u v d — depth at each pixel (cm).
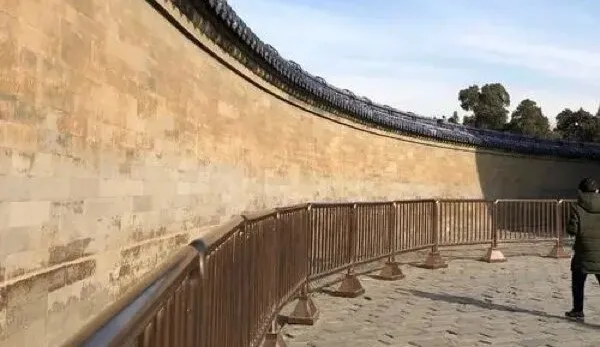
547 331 919
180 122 1016
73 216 655
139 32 846
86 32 684
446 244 1672
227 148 1258
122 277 793
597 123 5075
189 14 995
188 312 301
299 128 1723
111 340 160
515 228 1861
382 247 1337
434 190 2530
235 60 1250
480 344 830
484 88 5684
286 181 1639
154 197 910
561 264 1739
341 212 1131
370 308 1054
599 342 858
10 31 525
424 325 934
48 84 595
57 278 614
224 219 1242
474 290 1268
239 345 519
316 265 1017
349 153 2047
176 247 998
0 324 508
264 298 669
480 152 2753
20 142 543
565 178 3180
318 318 963
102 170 733
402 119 2316
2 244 514
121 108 791
